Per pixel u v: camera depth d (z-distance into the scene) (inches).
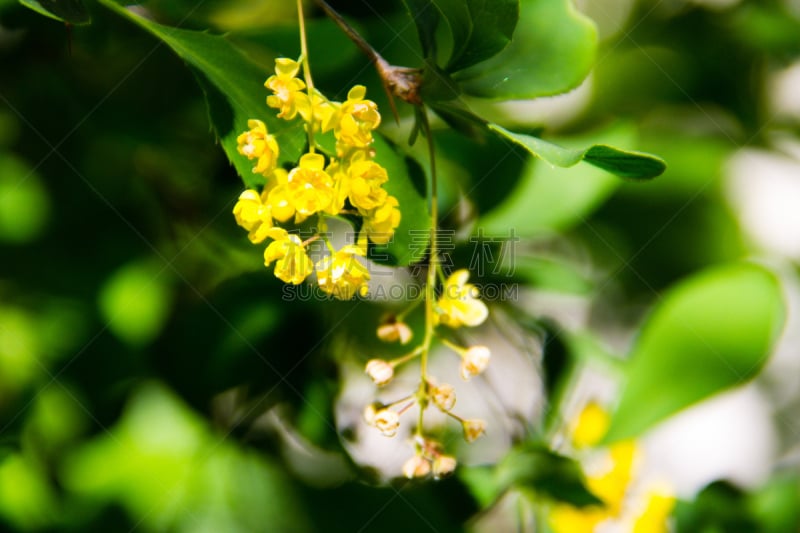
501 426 17.8
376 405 16.0
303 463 17.5
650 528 17.6
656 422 17.3
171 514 17.2
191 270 17.7
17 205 17.6
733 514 17.9
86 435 17.4
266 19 17.9
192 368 17.1
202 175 17.9
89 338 17.5
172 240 17.8
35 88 17.6
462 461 17.8
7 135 17.7
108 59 17.6
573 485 17.0
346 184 15.3
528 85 16.0
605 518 17.6
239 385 17.2
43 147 17.7
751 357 17.3
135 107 17.8
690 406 17.3
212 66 15.4
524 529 17.6
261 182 15.5
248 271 17.5
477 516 17.1
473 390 17.9
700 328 17.4
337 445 17.4
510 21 15.3
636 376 17.5
